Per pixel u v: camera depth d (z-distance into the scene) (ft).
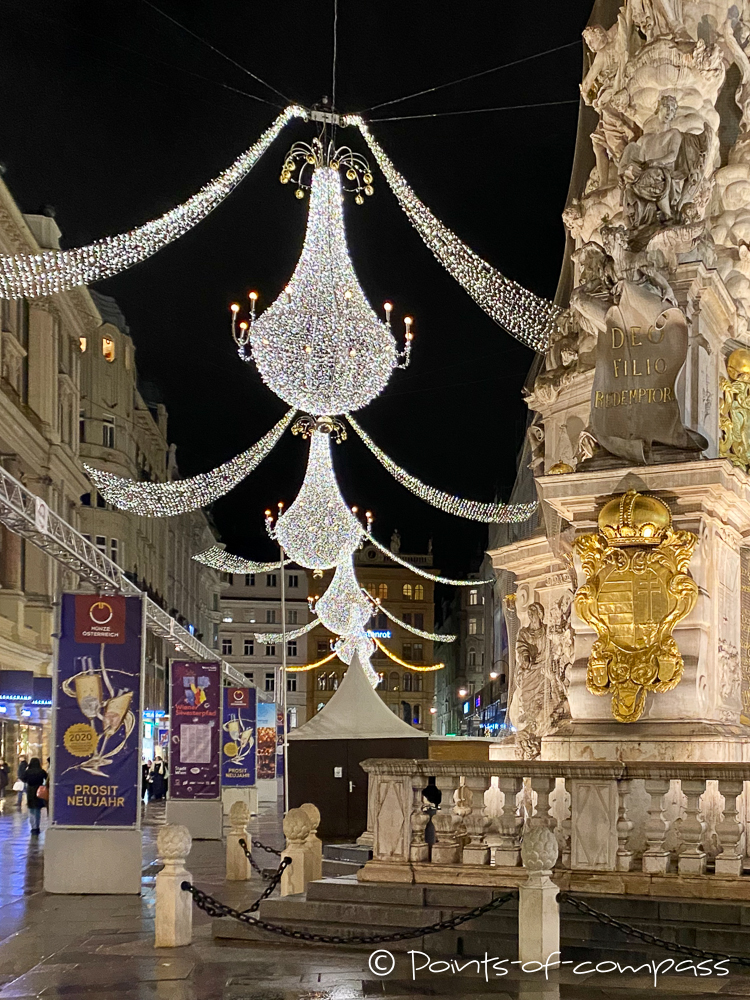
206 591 278.05
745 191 36.91
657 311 32.37
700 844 26.68
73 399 142.92
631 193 34.24
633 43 37.52
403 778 29.14
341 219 46.73
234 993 23.52
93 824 43.32
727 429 34.78
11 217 107.96
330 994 23.21
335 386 47.11
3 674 100.73
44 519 48.60
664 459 31.81
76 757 43.73
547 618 42.34
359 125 46.01
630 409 32.55
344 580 108.27
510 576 50.80
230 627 319.47
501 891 26.96
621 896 26.09
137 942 30.63
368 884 28.43
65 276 62.39
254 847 58.95
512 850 27.81
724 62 37.65
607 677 31.09
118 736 43.80
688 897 25.79
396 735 61.67
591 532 32.30
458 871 27.96
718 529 32.19
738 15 38.22
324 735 62.03
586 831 27.17
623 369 32.81
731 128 37.91
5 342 113.91
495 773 28.19
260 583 325.42
